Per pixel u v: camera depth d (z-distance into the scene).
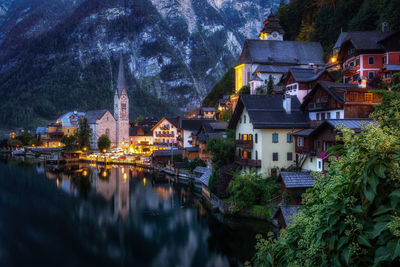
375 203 7.16
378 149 6.89
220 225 40.22
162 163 86.12
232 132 55.91
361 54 59.53
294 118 46.75
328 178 10.21
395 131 8.23
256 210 39.09
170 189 62.44
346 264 7.38
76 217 46.75
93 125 130.38
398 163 6.82
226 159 52.41
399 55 57.38
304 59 94.38
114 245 36.56
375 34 62.06
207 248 34.81
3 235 40.06
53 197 58.00
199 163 70.94
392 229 6.29
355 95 40.84
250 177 41.44
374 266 6.55
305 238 9.16
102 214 47.88
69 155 114.19
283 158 45.53
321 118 45.34
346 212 7.32
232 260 31.75
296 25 122.56
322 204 8.80
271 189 39.97
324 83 44.62
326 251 8.08
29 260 33.25
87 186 66.81
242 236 34.41
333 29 98.81
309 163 43.06
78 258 33.75
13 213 48.72
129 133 139.12
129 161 101.50
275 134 45.19
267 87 75.00
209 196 49.78
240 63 96.12
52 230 41.75
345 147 8.11
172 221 43.69
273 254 10.84
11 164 103.19
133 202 53.56
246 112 49.59
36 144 152.38
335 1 108.44
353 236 7.29
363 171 6.95
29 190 63.53
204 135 70.88
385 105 20.78
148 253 34.38
